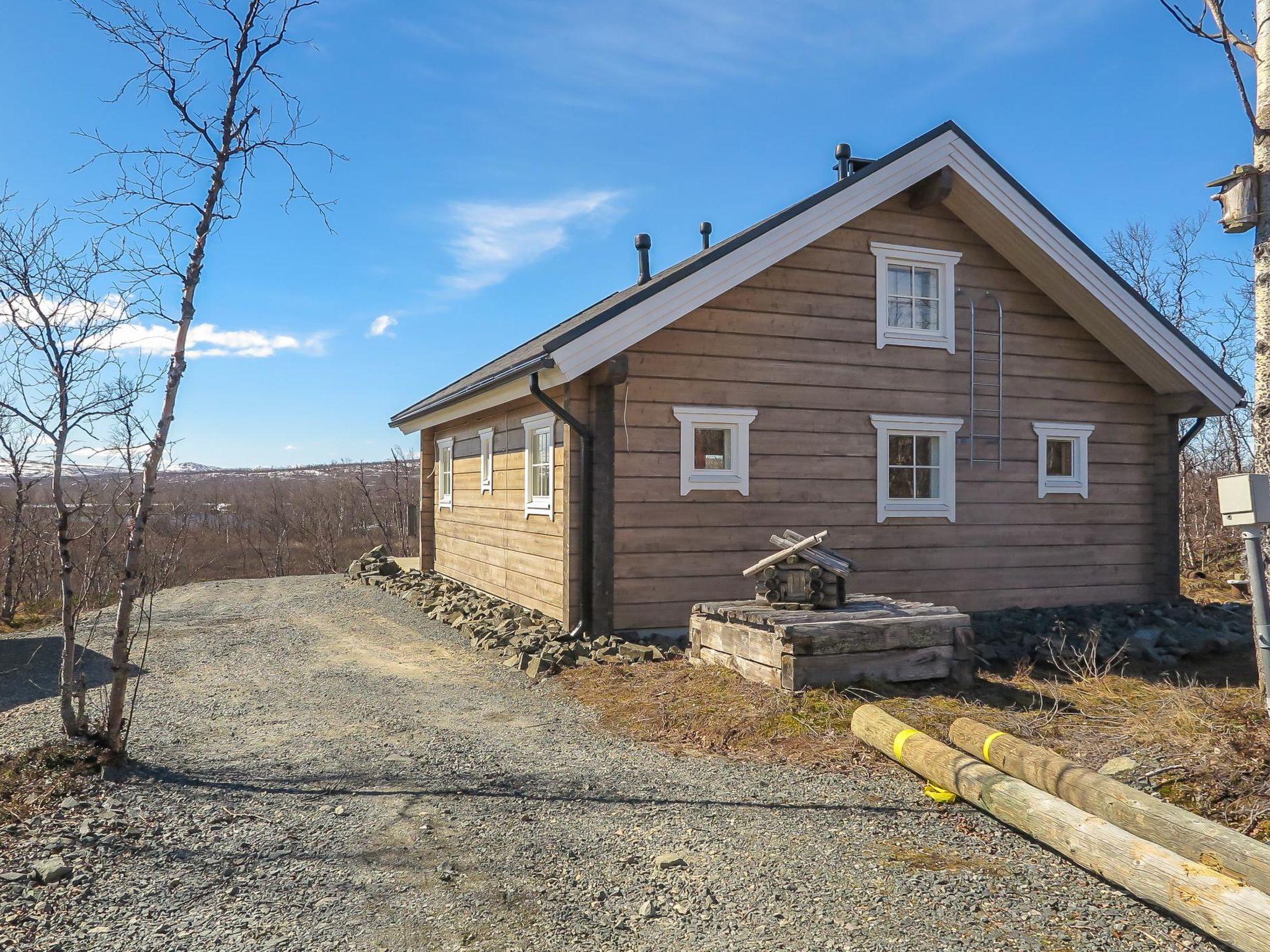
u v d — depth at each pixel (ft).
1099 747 17.98
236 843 14.08
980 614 35.65
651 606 30.83
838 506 33.78
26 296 16.46
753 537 32.32
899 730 18.01
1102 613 36.04
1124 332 36.45
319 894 12.43
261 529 108.88
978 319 36.45
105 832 14.15
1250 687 24.98
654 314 29.48
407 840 14.33
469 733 20.81
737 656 24.14
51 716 21.53
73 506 19.88
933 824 15.14
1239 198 19.22
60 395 17.17
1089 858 12.81
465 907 12.10
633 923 11.73
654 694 23.34
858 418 34.22
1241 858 11.68
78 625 38.14
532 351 36.58
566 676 26.14
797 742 19.30
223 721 21.75
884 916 11.94
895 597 34.68
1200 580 46.62
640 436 30.83
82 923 11.48
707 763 18.39
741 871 13.26
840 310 33.96
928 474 35.96
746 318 32.37
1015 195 34.19
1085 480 38.29
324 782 17.13
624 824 15.07
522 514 37.68
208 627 37.99
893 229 34.91
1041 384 37.58
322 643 33.63
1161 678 26.12
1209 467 68.08
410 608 43.04
